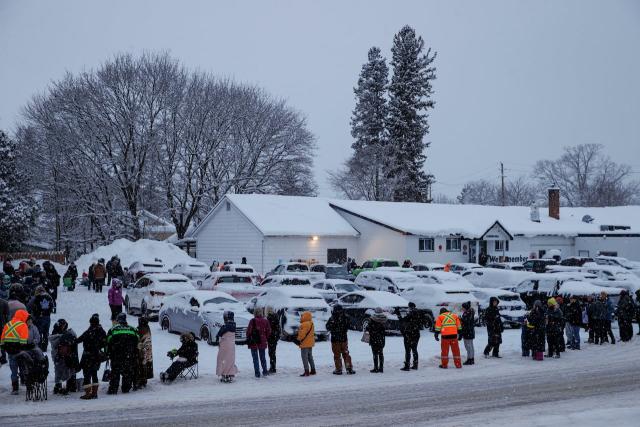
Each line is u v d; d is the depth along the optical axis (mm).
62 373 14062
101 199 56625
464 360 19297
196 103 58219
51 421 11633
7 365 16906
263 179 62281
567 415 12008
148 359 15219
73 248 61688
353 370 17328
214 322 20781
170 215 59594
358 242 50000
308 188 67250
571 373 17094
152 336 22328
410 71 76375
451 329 17938
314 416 12133
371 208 51906
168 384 15336
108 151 55156
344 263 49125
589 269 35094
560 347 20297
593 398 13781
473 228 50375
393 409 12750
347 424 11469
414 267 40500
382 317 17312
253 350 16344
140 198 56812
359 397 14000
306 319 16750
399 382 15867
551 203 60031
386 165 74188
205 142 58688
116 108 54750
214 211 49656
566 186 104875
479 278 33312
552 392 14492
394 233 47625
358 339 22703
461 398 13859
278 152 64062
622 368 17828
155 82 56031
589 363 18781
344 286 28734
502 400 13625
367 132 80062
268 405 13156
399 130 76125
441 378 16422
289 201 51000
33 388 13586
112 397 13938
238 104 60969
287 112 64688
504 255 51688
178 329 22688
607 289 27906
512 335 24625
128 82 54938
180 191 58438
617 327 28047
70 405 13078
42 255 59062
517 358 19750
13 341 13477
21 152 58656
